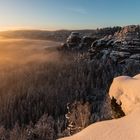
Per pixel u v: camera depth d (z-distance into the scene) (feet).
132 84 52.70
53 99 502.38
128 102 49.80
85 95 506.07
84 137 32.48
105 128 33.78
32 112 456.04
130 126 33.40
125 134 31.68
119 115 53.21
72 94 520.83
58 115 447.83
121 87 54.49
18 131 325.62
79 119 84.07
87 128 34.83
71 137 33.37
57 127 305.94
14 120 445.37
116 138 31.14
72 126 84.38
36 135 254.06
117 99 53.78
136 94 48.67
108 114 70.33
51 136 251.39
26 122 443.73
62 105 475.72
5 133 340.18
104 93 499.51
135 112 37.29
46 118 347.97
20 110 463.01
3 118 456.04
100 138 31.76
